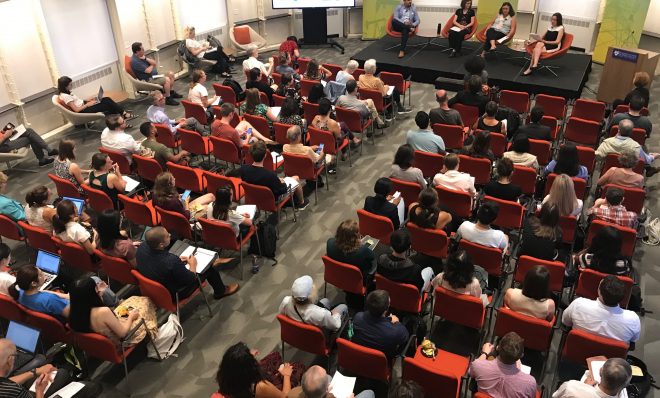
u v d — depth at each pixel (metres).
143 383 4.45
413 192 5.90
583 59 11.27
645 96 8.03
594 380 3.49
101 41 10.12
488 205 4.70
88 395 4.33
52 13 8.98
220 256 5.97
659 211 6.59
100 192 5.85
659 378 4.39
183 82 11.78
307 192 7.22
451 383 3.40
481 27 13.02
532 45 10.68
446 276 4.19
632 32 11.12
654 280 5.49
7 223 5.64
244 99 9.59
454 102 8.34
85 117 8.80
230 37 12.52
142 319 4.31
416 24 11.66
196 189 6.57
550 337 3.96
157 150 6.98
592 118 8.31
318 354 4.25
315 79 9.48
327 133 7.17
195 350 4.77
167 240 4.57
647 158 6.53
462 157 6.43
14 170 8.10
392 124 9.30
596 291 4.46
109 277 5.20
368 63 8.77
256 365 3.30
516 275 4.72
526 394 3.26
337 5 13.08
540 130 6.95
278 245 6.17
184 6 11.77
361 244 4.66
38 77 8.92
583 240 5.41
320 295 5.41
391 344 3.79
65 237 5.07
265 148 5.98
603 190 5.89
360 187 7.37
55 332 4.24
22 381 3.88
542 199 6.25
